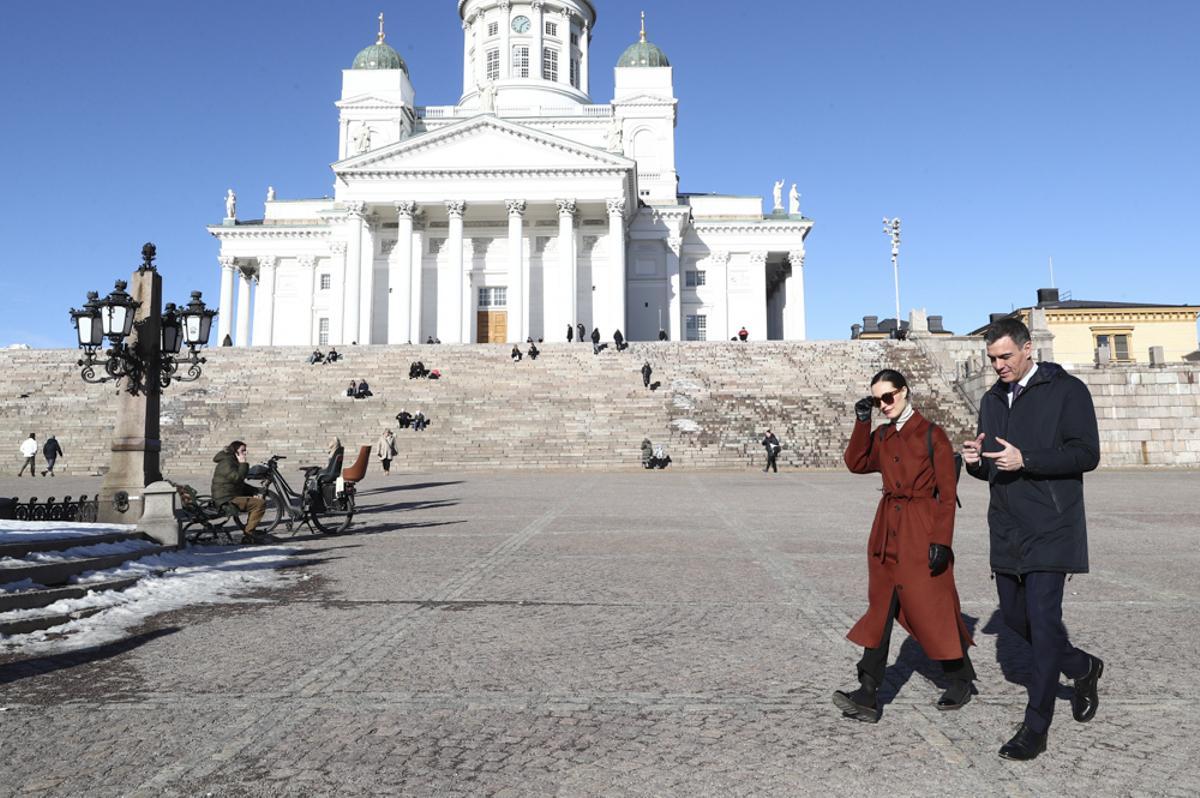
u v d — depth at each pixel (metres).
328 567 10.31
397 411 37.94
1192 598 8.12
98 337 11.87
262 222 76.94
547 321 66.31
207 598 8.41
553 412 37.69
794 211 75.81
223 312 73.75
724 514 16.38
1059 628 4.35
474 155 61.66
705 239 72.44
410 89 77.75
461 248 61.28
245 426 36.19
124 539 10.44
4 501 12.42
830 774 4.05
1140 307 60.03
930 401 38.22
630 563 10.42
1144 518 15.49
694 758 4.25
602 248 67.12
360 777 4.05
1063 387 4.50
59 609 7.51
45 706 5.11
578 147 61.12
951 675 4.90
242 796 3.85
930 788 3.88
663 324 69.38
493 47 77.50
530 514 16.56
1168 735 4.53
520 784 3.97
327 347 46.09
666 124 74.56
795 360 43.38
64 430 35.72
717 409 37.81
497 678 5.62
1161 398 34.75
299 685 5.48
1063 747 4.38
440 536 13.30
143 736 4.59
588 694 5.28
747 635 6.77
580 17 80.44
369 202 61.53
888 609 4.79
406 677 5.65
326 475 13.87
